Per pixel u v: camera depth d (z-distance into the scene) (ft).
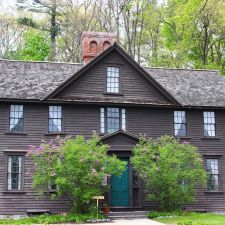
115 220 78.48
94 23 164.04
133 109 93.40
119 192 88.33
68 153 77.10
